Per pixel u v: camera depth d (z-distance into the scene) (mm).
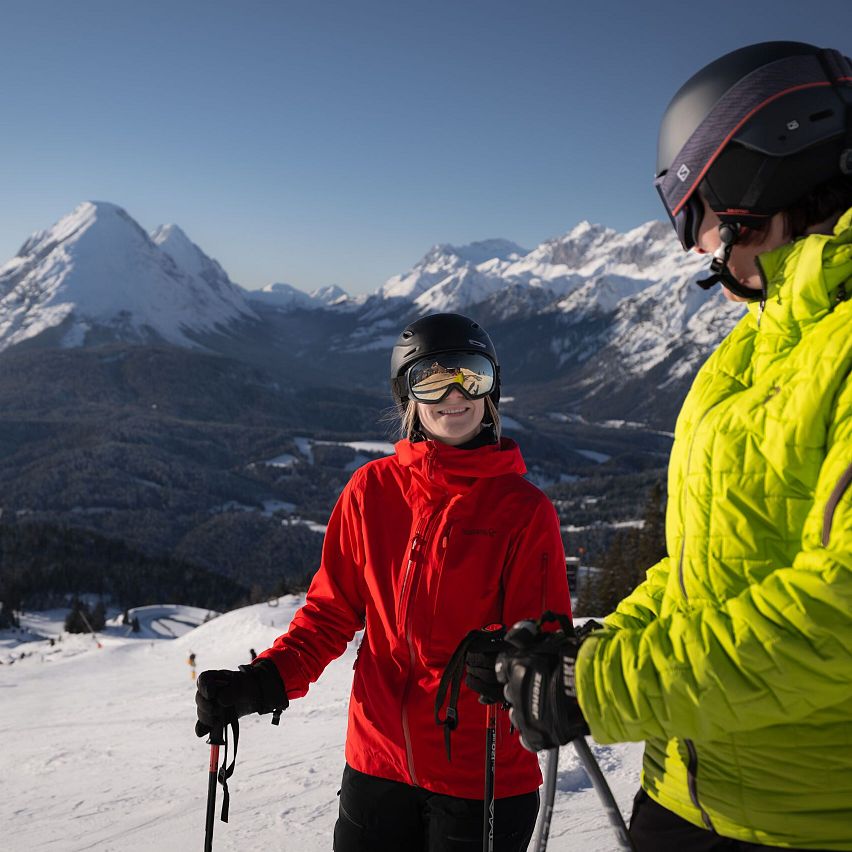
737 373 1231
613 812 1123
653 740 1284
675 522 1274
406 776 1908
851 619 919
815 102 1115
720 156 1163
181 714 16312
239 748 8859
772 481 1090
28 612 107625
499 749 1858
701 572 1161
